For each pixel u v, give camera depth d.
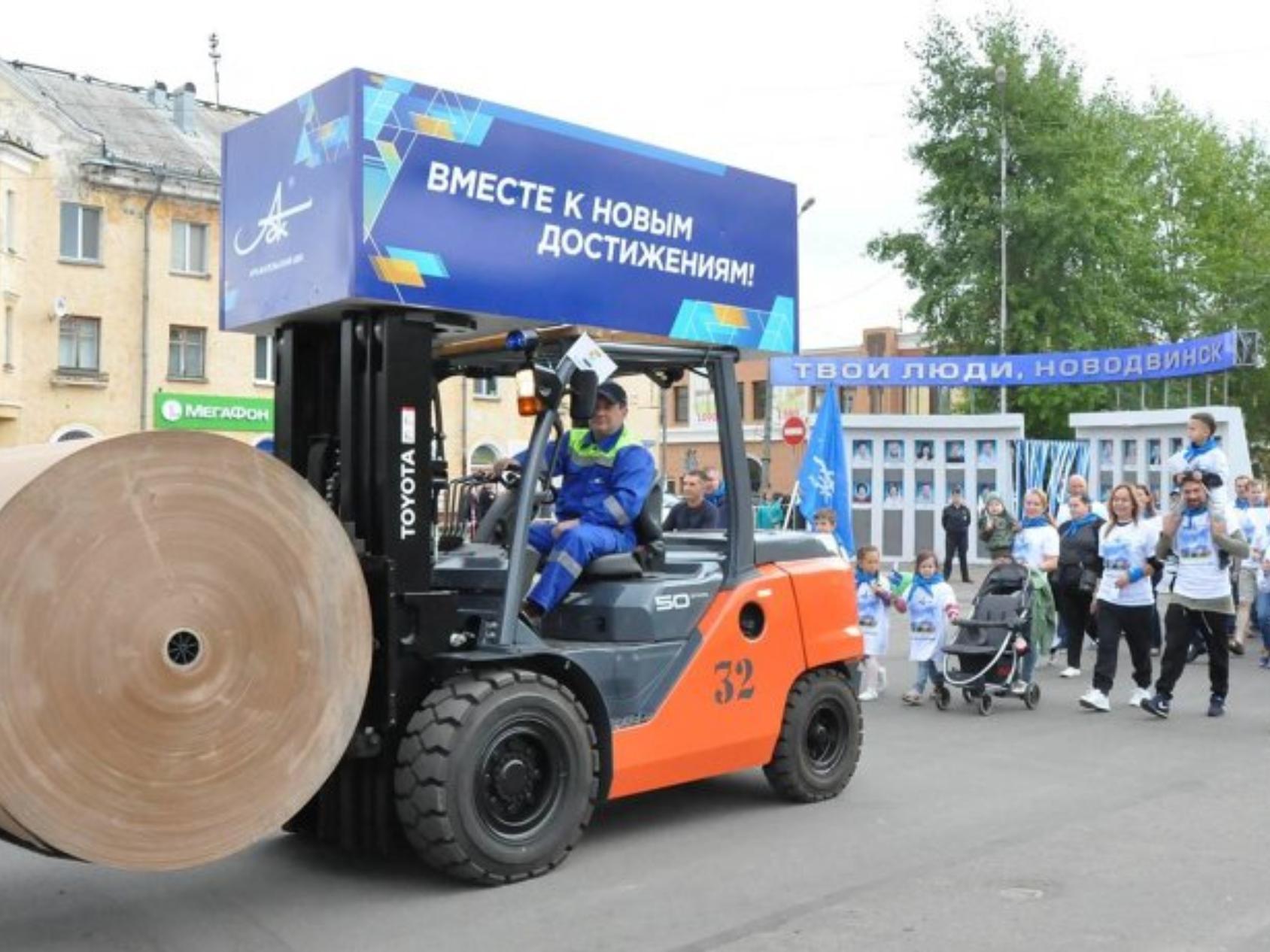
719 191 7.03
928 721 10.19
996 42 40.69
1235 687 11.88
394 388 5.88
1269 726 9.82
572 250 6.31
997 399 42.50
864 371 26.14
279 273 6.06
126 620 4.66
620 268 6.52
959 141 40.59
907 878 5.89
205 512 4.85
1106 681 10.59
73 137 33.59
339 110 5.68
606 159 6.48
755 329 7.20
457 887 5.75
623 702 6.42
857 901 5.55
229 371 36.31
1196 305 48.66
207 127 39.97
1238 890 5.68
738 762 6.93
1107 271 41.44
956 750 8.91
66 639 4.54
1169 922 5.26
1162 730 9.68
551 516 7.13
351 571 5.26
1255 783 7.84
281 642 5.04
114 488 4.64
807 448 14.45
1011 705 11.01
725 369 7.12
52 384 33.19
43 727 4.50
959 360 25.84
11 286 31.98
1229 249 50.97
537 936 5.14
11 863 6.21
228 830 4.91
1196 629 12.40
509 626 6.05
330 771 5.20
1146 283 45.78
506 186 6.07
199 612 4.83
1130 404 43.31
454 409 35.97
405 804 5.63
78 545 4.56
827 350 63.69
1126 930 5.16
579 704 6.04
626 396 6.93
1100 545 10.79
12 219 32.12
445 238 5.85
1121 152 47.00
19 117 32.78
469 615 6.19
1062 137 40.53
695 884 5.80
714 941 5.07
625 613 6.54
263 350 36.94
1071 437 41.66
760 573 7.20
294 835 6.61
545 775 5.96
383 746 5.76
